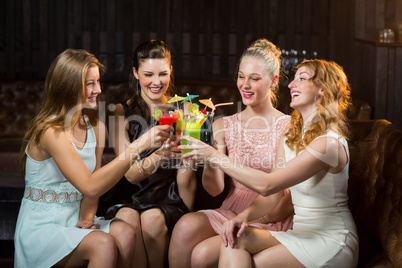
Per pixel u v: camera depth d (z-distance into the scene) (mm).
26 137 2623
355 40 4949
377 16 5070
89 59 2572
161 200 2801
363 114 4305
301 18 5496
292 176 2369
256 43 2789
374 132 3070
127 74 5586
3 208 3277
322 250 2371
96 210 2701
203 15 5543
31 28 5508
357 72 4934
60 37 5531
